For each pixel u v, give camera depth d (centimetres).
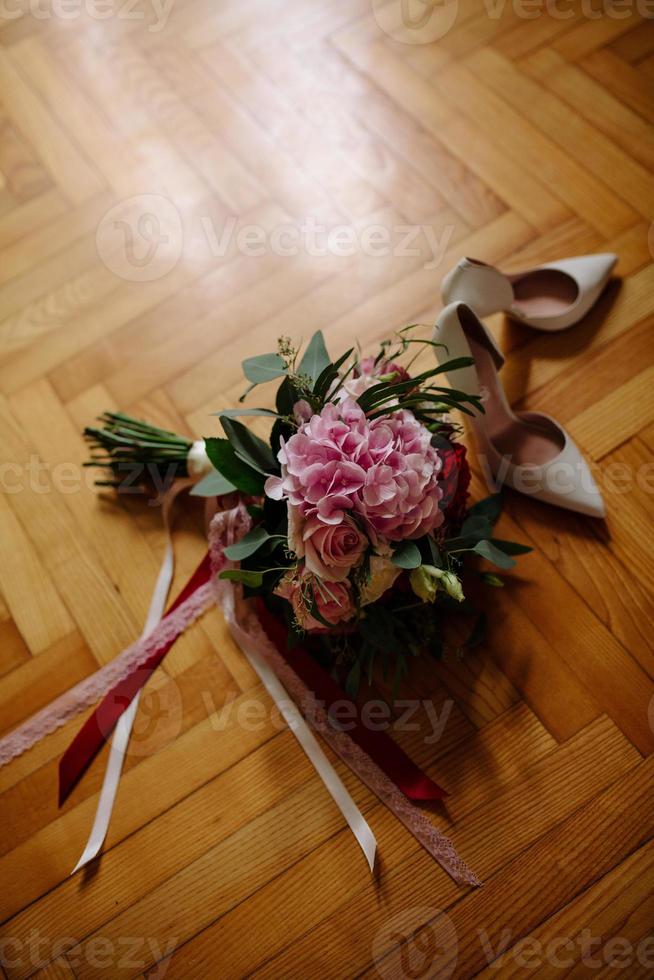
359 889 93
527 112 136
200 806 99
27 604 112
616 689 99
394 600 94
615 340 118
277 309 127
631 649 100
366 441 77
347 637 105
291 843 96
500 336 121
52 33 156
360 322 124
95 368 127
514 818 95
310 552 76
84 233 137
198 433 120
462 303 99
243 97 145
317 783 99
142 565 113
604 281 118
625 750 96
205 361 125
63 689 107
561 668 101
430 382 118
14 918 96
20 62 154
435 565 81
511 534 108
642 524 106
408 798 96
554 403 116
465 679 101
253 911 94
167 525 111
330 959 91
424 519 80
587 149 132
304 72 145
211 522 100
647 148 130
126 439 116
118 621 110
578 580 105
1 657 109
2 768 104
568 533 107
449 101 139
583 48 139
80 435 122
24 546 115
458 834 94
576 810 94
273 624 103
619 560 105
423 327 122
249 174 138
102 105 147
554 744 98
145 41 153
